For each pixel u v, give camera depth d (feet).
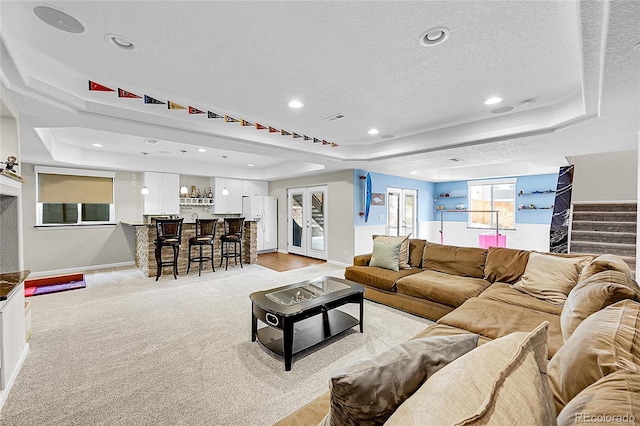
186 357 8.24
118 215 20.88
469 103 10.16
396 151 15.62
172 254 18.35
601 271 6.41
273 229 28.02
